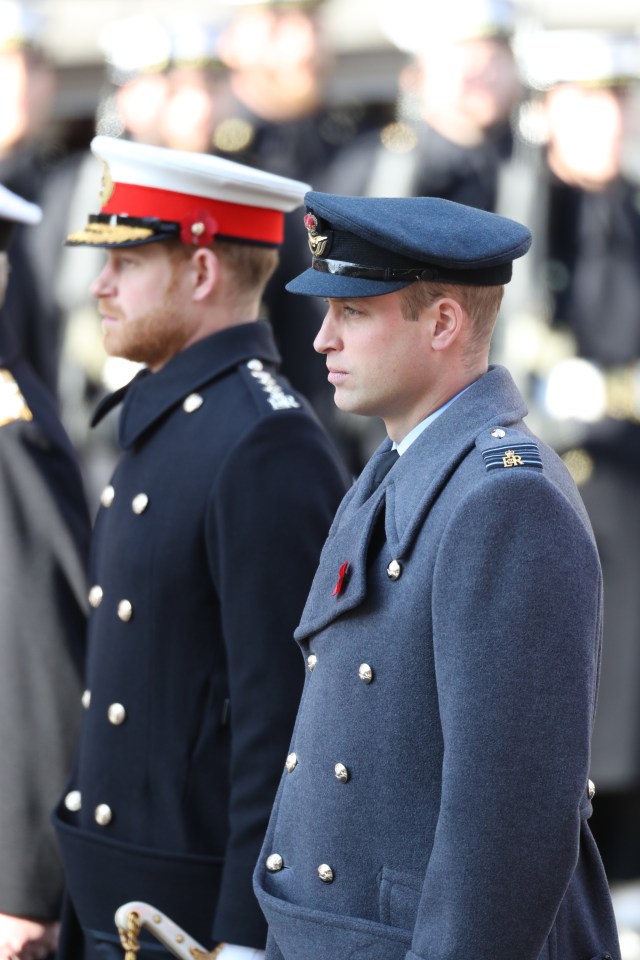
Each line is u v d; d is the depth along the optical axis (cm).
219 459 1006
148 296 1068
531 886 740
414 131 2005
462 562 755
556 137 1948
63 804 1096
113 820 1036
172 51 2058
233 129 2048
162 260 1066
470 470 780
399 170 1956
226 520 988
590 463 1875
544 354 1911
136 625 1027
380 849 792
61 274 2058
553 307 1928
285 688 971
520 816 737
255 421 1005
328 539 877
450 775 747
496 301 826
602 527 1869
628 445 1894
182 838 1010
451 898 743
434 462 802
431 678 779
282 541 981
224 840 1008
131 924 987
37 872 1191
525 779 737
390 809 789
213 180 1054
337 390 834
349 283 811
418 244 793
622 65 1930
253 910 956
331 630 823
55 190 2111
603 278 1941
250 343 1063
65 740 1205
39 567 1212
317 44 2052
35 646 1202
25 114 2170
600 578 773
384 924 789
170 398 1048
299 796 830
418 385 822
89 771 1052
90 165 2100
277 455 997
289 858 841
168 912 1010
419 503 791
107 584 1051
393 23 2128
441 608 759
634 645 1850
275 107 2052
